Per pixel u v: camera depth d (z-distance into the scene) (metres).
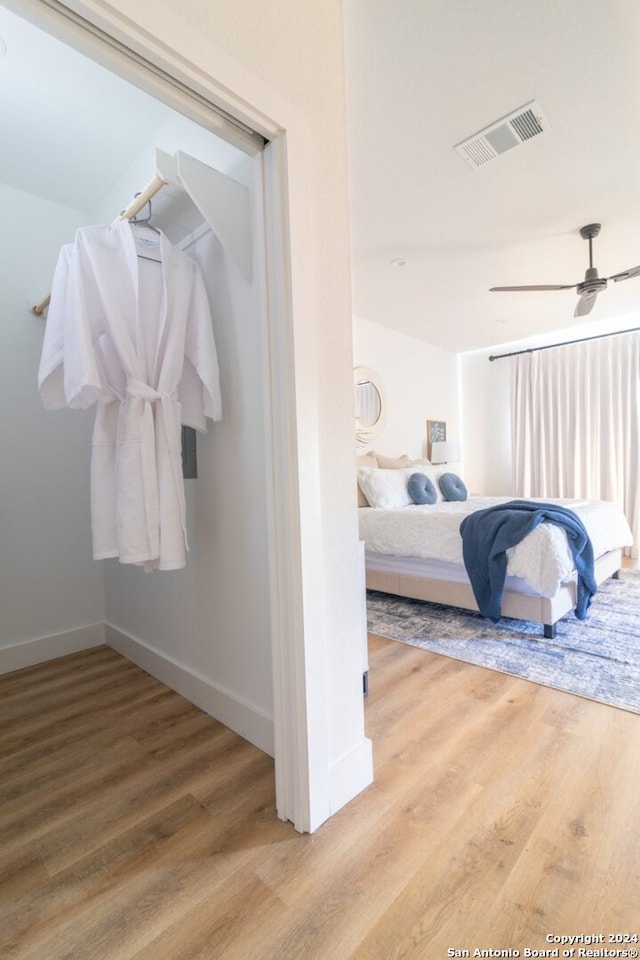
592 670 2.16
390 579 3.29
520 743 1.62
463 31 1.51
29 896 1.08
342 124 1.35
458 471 5.92
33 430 2.47
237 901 1.05
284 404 1.18
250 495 1.62
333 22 1.32
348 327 1.36
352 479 1.38
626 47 1.57
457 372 6.02
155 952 0.94
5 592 2.37
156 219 1.89
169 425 1.61
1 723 1.84
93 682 2.19
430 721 1.77
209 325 1.67
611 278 2.80
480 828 1.24
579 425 4.93
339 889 1.07
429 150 2.10
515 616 2.65
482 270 3.44
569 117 1.91
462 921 0.99
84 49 0.87
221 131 1.11
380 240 2.95
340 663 1.34
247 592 1.65
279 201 1.16
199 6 0.97
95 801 1.39
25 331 2.44
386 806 1.33
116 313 1.56
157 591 2.19
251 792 1.41
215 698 1.83
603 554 3.32
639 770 1.46
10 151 2.07
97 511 1.66
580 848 1.16
